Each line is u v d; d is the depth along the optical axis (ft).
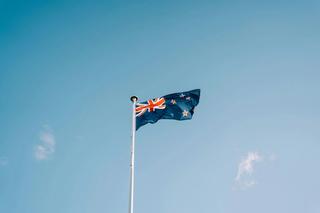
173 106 67.67
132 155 60.08
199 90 68.80
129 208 53.72
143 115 67.05
